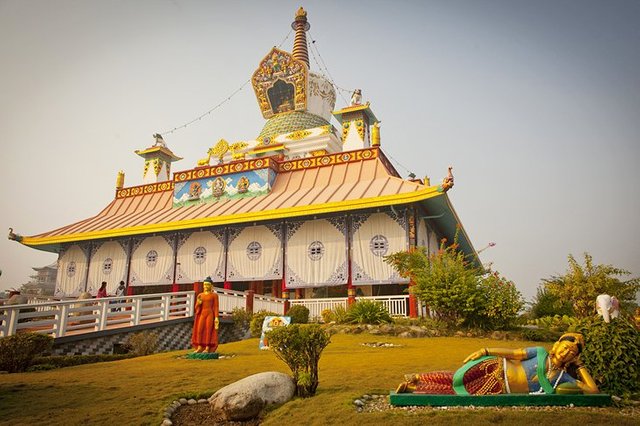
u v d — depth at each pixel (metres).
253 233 27.72
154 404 7.61
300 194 28.06
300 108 40.62
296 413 6.88
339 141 38.00
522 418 5.92
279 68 41.56
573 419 5.83
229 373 10.17
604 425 5.63
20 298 21.45
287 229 26.89
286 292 26.09
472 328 18.47
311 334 8.11
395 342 16.48
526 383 6.67
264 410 7.25
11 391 8.70
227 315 21.52
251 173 30.53
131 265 30.73
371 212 25.14
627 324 7.84
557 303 23.64
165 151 41.59
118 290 28.16
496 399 6.61
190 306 20.83
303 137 36.78
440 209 26.45
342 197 25.34
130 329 17.23
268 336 8.25
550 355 6.75
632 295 19.89
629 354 7.51
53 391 8.68
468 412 6.24
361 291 27.62
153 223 29.72
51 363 12.87
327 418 6.51
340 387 8.38
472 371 6.86
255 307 22.67
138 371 10.77
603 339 7.70
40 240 32.53
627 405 6.72
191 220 28.05
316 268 25.50
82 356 13.90
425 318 20.19
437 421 5.97
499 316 18.23
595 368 7.66
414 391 7.07
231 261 27.80
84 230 32.19
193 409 7.68
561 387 6.61
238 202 29.66
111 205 36.56
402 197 23.27
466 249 35.88
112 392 8.52
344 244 25.23
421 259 20.95
